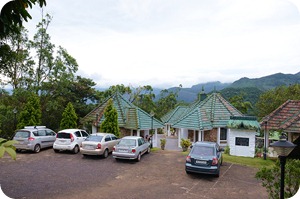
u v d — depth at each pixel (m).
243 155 17.48
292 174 6.30
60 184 9.80
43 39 25.77
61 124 21.73
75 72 27.34
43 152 15.94
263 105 32.41
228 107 25.36
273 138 19.91
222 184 10.54
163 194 9.13
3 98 23.28
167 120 33.78
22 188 9.16
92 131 22.86
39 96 24.77
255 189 10.02
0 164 12.63
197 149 11.82
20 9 3.93
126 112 22.98
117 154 13.90
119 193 9.07
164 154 16.70
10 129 20.89
